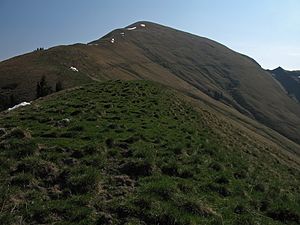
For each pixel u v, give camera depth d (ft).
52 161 54.80
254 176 71.46
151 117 105.09
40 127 76.02
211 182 57.88
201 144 82.53
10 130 66.90
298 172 124.36
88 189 47.19
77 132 72.02
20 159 53.21
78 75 380.17
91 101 118.01
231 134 149.48
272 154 157.28
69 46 567.59
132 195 46.70
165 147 73.10
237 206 50.67
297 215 53.78
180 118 122.11
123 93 140.56
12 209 40.14
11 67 389.80
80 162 56.13
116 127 81.15
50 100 128.77
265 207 55.36
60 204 42.47
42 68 383.24
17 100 281.13
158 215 41.78
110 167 56.39
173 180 54.75
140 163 56.49
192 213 45.01
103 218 40.27
